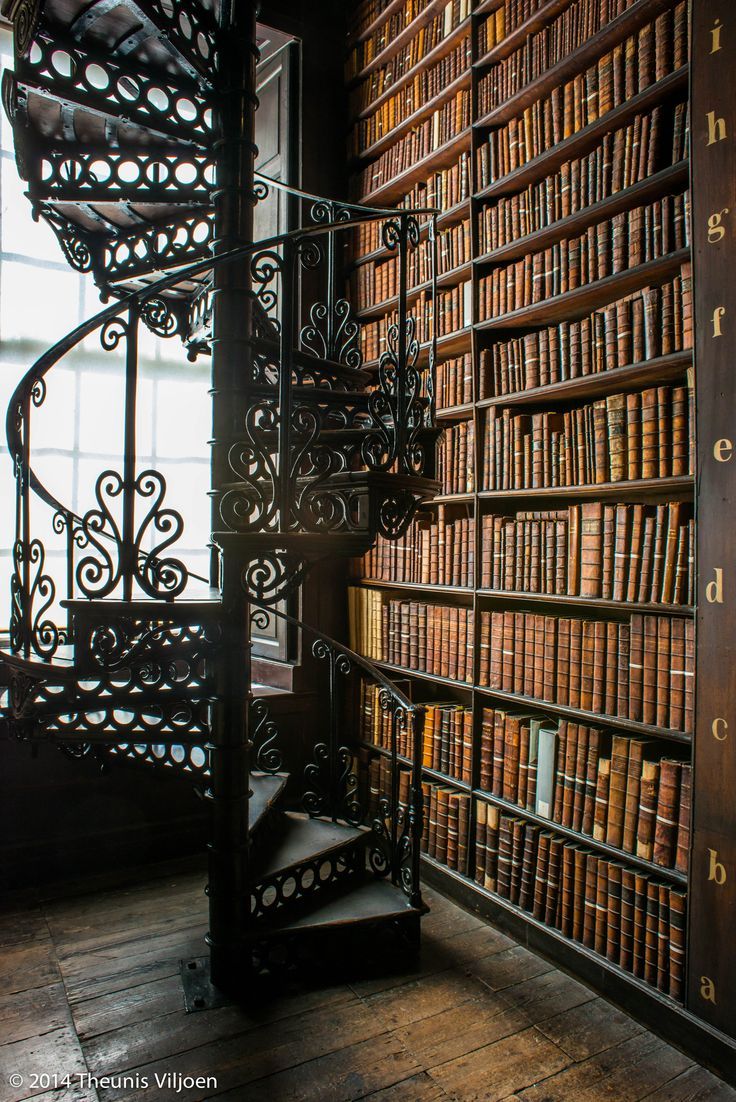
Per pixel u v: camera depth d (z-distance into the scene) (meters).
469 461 3.33
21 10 2.54
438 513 3.57
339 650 3.24
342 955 2.81
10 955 2.80
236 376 2.69
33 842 3.41
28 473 2.45
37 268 3.89
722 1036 2.20
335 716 3.31
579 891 2.71
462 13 3.32
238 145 2.69
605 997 2.59
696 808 2.27
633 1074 2.21
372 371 3.96
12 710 2.63
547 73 2.87
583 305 2.86
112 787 3.58
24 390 2.50
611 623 2.64
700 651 2.26
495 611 3.21
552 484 2.88
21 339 3.85
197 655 2.61
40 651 2.47
